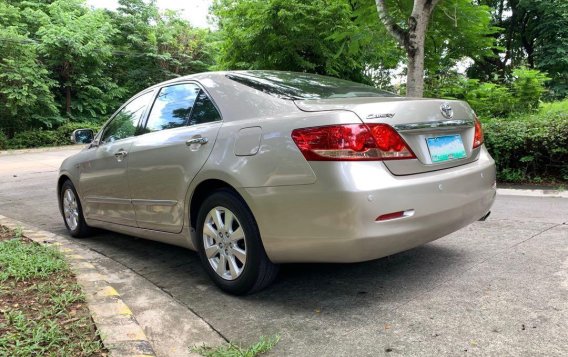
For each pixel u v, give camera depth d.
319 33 10.42
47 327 2.58
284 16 10.03
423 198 2.88
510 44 25.59
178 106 3.91
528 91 10.98
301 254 2.92
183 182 3.54
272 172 2.92
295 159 2.83
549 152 6.92
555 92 20.86
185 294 3.47
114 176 4.39
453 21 8.80
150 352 2.43
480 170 3.38
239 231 3.22
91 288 3.23
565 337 2.52
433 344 2.53
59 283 3.27
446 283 3.37
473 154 3.46
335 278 3.60
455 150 3.27
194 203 3.58
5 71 19.77
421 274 3.58
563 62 21.11
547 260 3.71
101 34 23.70
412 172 2.92
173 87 4.08
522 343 2.48
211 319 3.00
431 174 3.01
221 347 2.60
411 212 2.82
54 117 22.25
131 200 4.20
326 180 2.71
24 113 21.00
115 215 4.52
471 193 3.25
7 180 11.17
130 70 26.64
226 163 3.18
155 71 26.86
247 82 3.54
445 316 2.85
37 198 8.43
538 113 10.34
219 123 3.41
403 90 13.61
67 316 2.77
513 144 7.17
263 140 3.01
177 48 27.47
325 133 2.74
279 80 3.65
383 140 2.79
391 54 11.55
